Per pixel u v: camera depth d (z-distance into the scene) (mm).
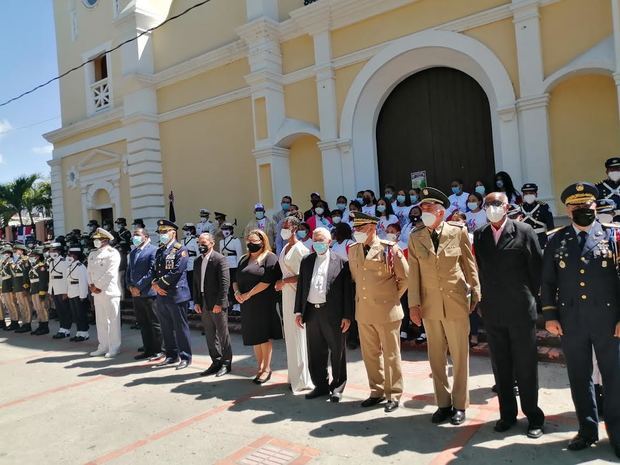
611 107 6961
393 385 4547
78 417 4980
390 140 9562
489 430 3969
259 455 3828
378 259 4535
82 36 15000
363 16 8922
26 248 10891
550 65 7211
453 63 8531
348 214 7988
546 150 7211
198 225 10719
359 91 9070
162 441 4246
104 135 14008
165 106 12539
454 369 4152
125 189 13570
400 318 4586
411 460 3580
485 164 8586
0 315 11289
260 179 10227
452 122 8922
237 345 7598
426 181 9172
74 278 9039
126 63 12727
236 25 11195
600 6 6824
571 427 3920
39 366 7250
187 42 12133
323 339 5016
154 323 7211
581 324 3518
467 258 4184
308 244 7965
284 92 10227
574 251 3592
